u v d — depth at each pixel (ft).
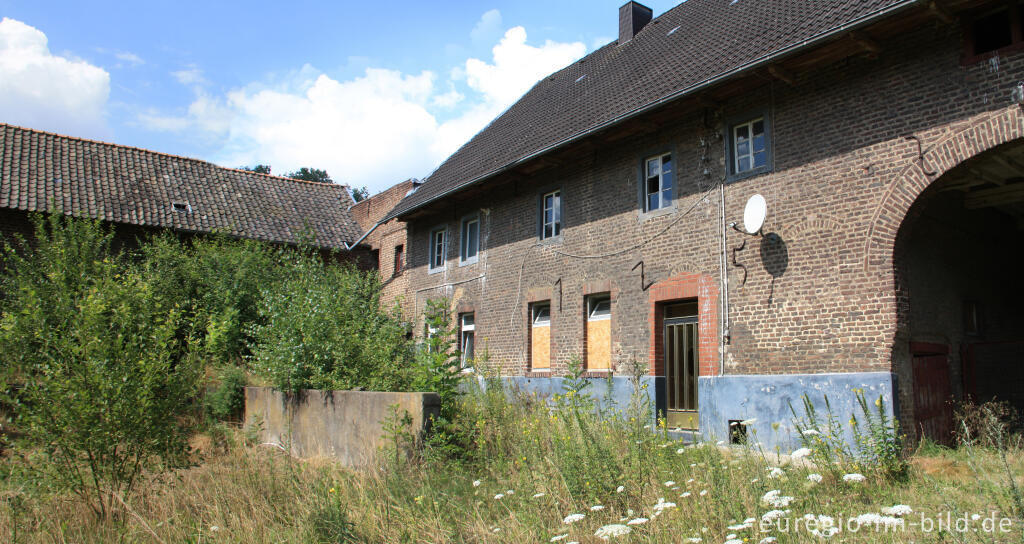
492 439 28.25
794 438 31.07
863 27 28.50
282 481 24.88
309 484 23.89
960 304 35.68
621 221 43.14
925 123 28.40
